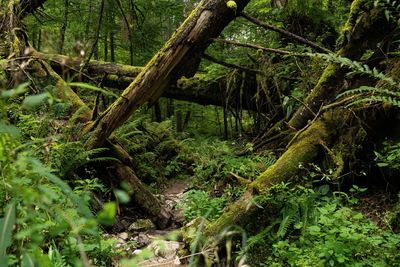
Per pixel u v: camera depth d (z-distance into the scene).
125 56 13.47
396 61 5.05
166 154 8.78
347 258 3.32
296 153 5.00
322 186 5.02
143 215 6.11
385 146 4.91
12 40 7.73
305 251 3.67
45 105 5.69
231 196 5.56
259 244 4.16
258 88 8.09
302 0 8.09
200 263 4.07
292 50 7.77
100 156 6.32
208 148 8.49
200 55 6.61
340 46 5.78
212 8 6.30
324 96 5.79
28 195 1.20
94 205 5.58
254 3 8.89
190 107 13.33
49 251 1.80
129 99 6.26
